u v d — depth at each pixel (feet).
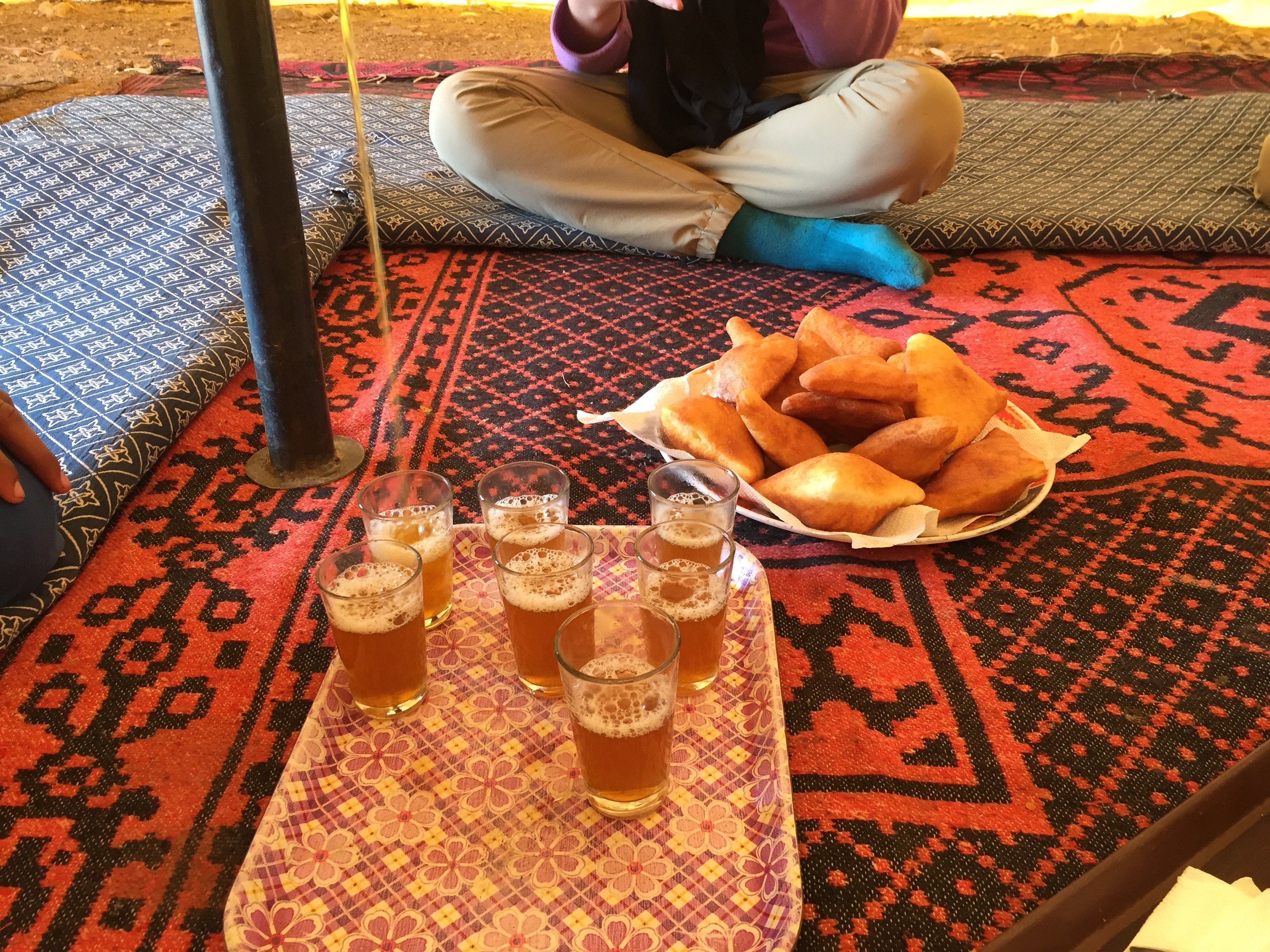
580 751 2.59
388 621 2.81
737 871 2.51
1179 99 10.87
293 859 2.54
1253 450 4.90
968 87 12.22
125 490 4.41
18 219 7.27
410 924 2.38
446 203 7.88
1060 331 6.19
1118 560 4.06
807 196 7.04
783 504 3.96
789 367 4.27
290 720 3.27
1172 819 2.83
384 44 14.10
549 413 5.36
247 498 4.55
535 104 7.39
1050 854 2.77
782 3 7.16
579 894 2.46
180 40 14.07
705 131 7.56
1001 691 3.39
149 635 3.66
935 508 3.98
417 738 2.93
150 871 2.74
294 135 9.17
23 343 5.54
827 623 3.70
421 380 5.71
